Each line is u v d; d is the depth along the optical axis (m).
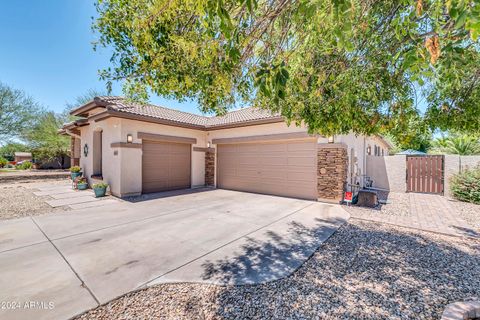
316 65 3.53
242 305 2.83
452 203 9.27
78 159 17.72
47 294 3.02
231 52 2.17
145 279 3.42
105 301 2.89
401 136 4.03
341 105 3.60
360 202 8.59
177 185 12.18
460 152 15.52
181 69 3.29
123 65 3.45
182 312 2.70
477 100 3.41
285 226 6.08
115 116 9.44
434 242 4.95
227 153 12.69
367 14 2.78
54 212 7.44
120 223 6.27
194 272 3.64
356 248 4.63
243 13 2.57
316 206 8.46
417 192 12.48
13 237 5.14
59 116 23.16
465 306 2.68
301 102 3.97
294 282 3.37
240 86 4.00
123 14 3.04
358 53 3.25
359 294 3.07
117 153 9.88
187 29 3.08
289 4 2.48
